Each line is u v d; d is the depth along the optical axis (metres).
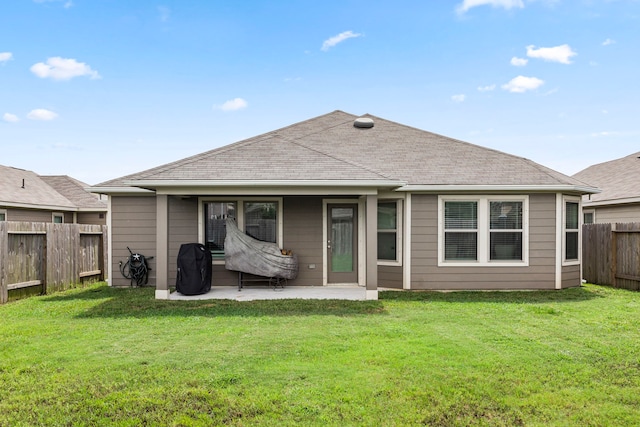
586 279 13.36
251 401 4.29
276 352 5.81
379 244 11.97
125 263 12.51
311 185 9.57
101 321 7.76
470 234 11.46
